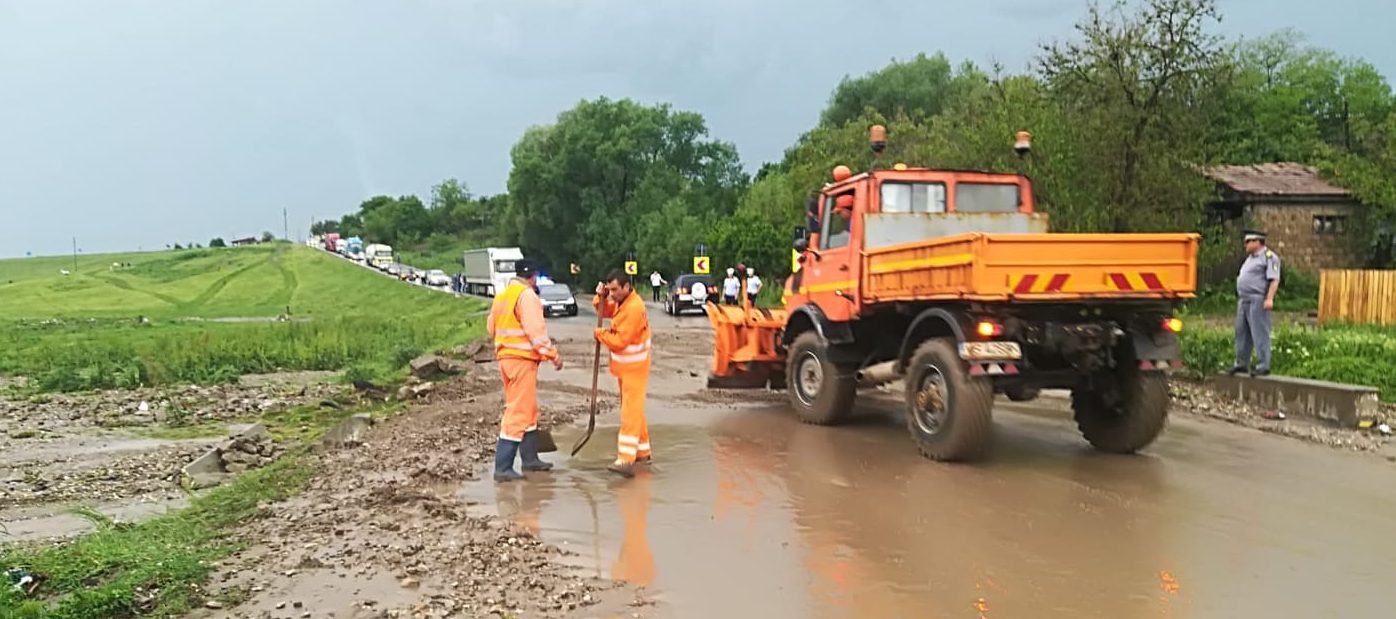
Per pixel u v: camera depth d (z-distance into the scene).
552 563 5.61
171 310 57.88
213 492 7.56
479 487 7.50
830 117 55.66
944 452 8.09
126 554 5.54
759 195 50.75
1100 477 7.70
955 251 7.71
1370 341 12.89
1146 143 19.34
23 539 6.38
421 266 103.81
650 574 5.41
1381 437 9.22
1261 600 4.97
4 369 19.78
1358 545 5.89
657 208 64.94
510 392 7.81
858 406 11.60
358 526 6.37
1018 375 8.16
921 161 26.25
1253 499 6.99
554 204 68.94
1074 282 7.64
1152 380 8.23
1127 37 19.52
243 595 5.07
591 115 70.38
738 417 10.84
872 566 5.53
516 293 7.82
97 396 14.95
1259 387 10.92
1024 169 16.91
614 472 7.93
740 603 4.96
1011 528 6.28
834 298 9.94
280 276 84.75
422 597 5.02
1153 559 5.63
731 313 11.69
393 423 10.70
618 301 8.01
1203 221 23.45
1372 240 30.03
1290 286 28.22
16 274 112.44
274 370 19.19
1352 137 44.47
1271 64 50.69
